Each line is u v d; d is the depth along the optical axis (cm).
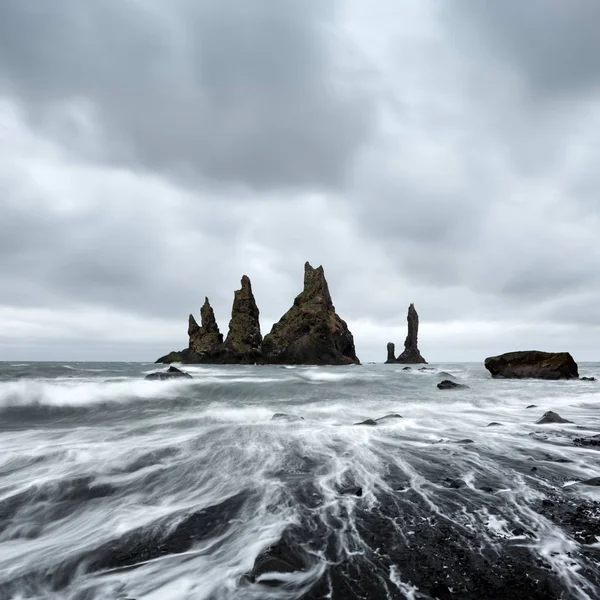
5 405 1484
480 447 957
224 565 434
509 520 532
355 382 2972
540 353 3600
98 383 1850
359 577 397
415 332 12269
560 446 973
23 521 570
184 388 2172
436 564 418
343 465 807
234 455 881
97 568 438
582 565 412
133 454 890
